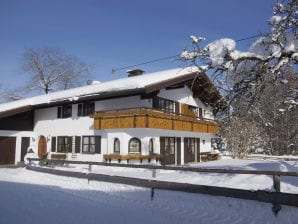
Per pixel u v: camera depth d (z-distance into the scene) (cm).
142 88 1755
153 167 1128
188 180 1153
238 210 838
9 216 764
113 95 1936
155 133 2034
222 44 880
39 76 4662
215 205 883
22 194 1076
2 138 2323
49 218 755
